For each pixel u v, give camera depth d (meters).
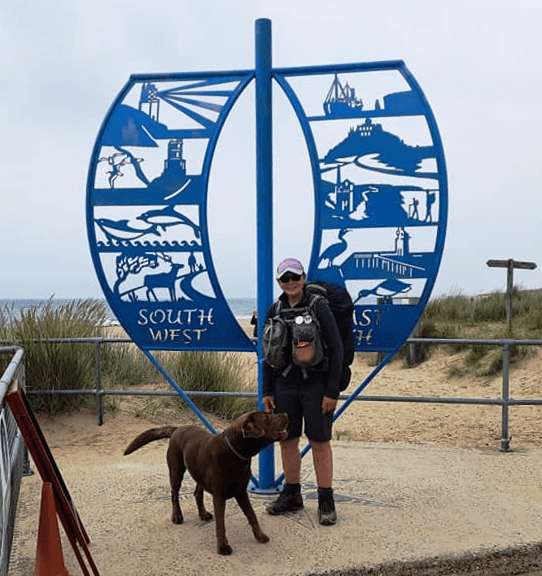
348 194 5.08
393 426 8.42
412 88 4.98
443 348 12.84
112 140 5.26
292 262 4.51
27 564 4.02
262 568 3.89
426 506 4.91
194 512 4.82
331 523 4.54
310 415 4.55
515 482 5.51
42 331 8.02
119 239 5.29
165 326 5.32
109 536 4.39
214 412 8.84
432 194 4.95
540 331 11.95
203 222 5.16
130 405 8.48
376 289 5.08
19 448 4.91
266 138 5.10
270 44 5.10
